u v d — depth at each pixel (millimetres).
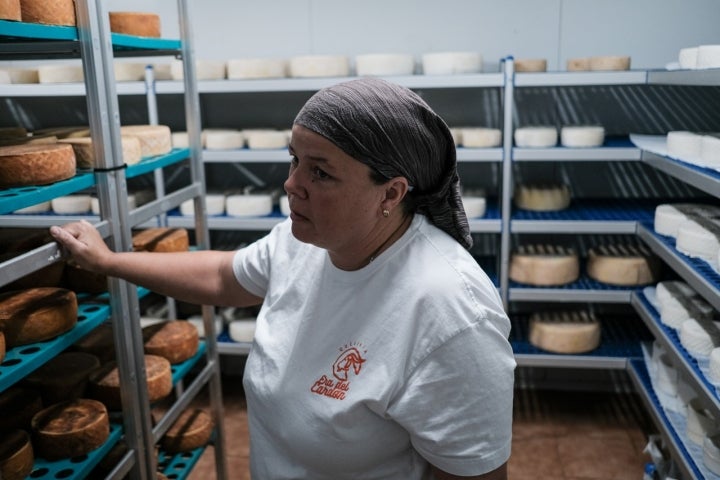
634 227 2613
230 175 3344
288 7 3088
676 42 2887
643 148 2479
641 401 2990
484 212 2805
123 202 1363
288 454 993
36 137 1427
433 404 847
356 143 773
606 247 2951
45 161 1175
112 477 1349
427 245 898
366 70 2680
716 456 1730
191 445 1822
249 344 2910
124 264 1230
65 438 1271
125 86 2770
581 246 3217
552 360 2705
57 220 1602
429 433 856
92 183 1304
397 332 866
